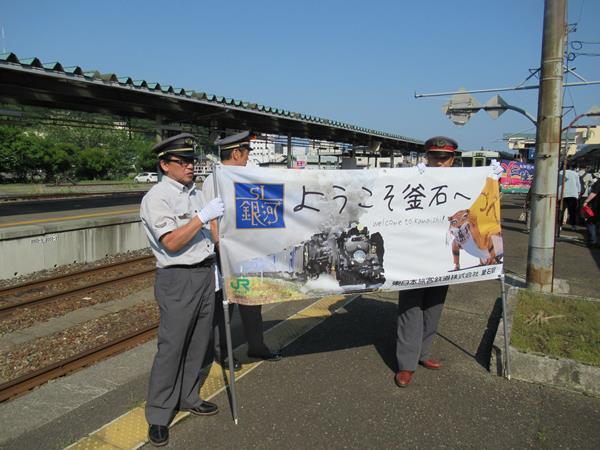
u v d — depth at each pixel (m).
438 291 3.71
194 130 15.07
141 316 5.71
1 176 40.28
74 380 3.79
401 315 3.58
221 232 3.05
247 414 3.13
